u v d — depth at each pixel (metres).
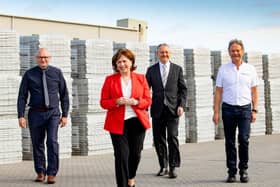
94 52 10.78
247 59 14.21
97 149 10.75
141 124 5.78
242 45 7.01
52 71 7.20
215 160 9.35
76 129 10.71
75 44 10.77
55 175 7.08
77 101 10.73
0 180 7.38
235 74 6.96
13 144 9.48
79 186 6.81
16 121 9.54
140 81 5.93
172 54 12.24
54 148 7.05
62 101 7.37
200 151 10.84
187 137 12.91
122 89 5.80
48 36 10.03
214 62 13.71
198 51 12.89
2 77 9.41
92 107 10.69
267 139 13.23
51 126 7.11
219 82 7.09
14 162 9.50
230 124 7.00
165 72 7.44
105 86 5.88
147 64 11.65
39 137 7.20
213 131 13.23
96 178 7.47
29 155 9.95
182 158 9.66
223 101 7.05
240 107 6.92
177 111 7.38
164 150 7.61
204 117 12.95
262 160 9.20
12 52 9.58
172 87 7.37
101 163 9.23
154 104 7.43
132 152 5.85
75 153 10.73
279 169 8.15
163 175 7.63
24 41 10.16
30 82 7.15
